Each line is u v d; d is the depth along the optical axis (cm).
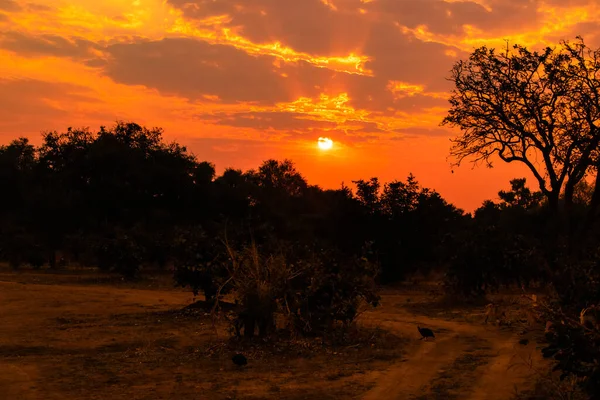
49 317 1883
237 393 957
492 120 3055
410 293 3073
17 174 7475
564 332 736
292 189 9269
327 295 1565
